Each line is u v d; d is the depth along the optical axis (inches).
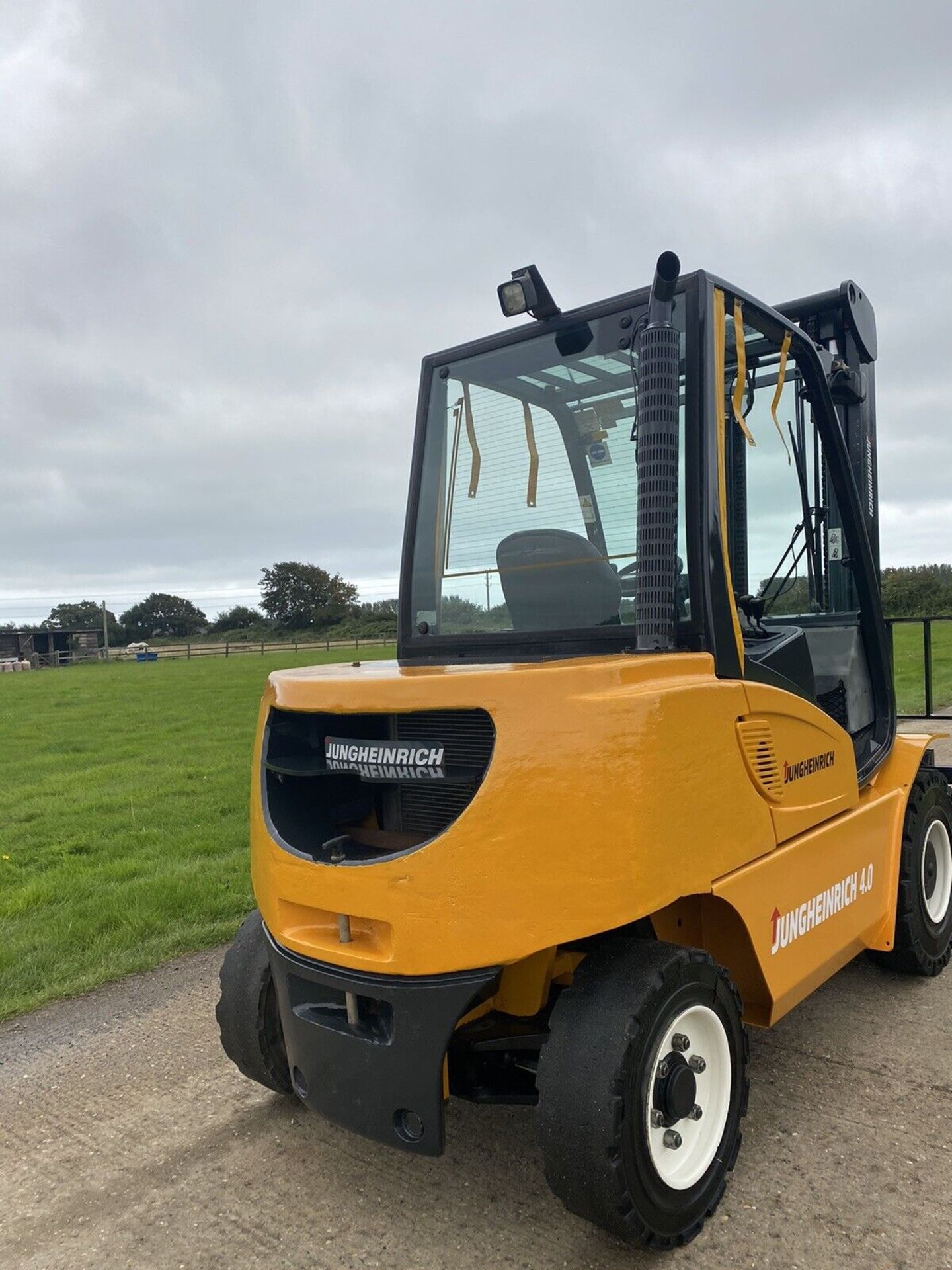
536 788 99.4
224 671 1686.8
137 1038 172.9
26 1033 177.8
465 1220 113.4
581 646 128.9
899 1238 105.1
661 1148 104.9
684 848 103.5
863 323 185.0
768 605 153.6
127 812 398.6
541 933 98.3
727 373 140.5
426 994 101.7
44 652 2910.9
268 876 119.4
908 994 172.7
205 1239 112.5
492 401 143.3
